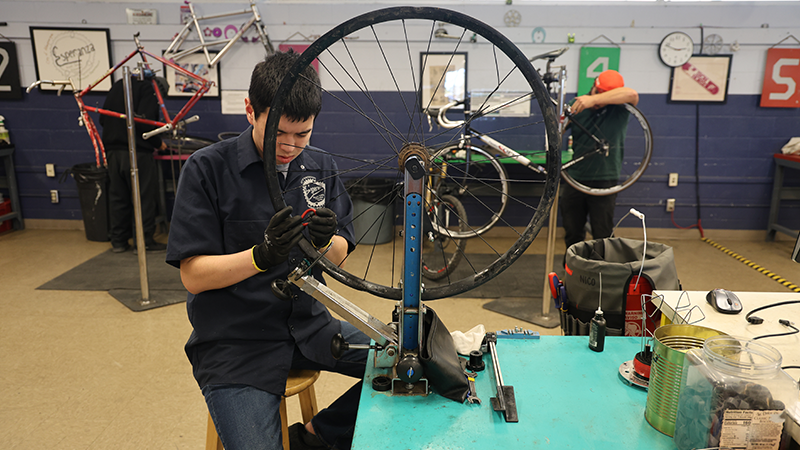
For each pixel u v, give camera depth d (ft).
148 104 12.93
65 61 15.02
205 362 4.31
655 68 14.75
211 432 4.58
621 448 3.01
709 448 2.80
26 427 6.56
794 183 15.33
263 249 3.52
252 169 4.34
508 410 3.30
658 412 3.14
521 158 11.50
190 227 4.08
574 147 11.46
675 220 15.72
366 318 3.67
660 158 15.33
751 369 2.76
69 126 15.52
